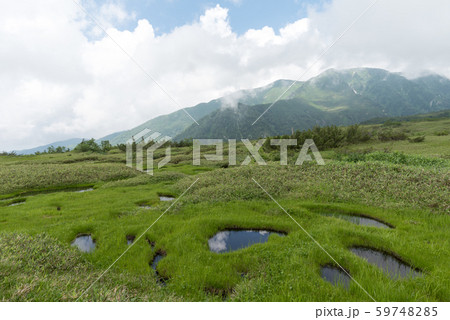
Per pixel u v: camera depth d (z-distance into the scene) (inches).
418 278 272.8
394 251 352.8
